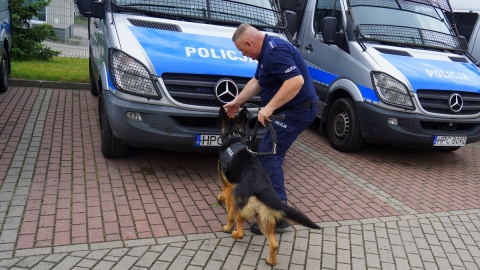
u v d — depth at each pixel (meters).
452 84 6.14
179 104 4.63
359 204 4.85
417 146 6.17
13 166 4.89
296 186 5.21
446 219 4.66
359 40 6.58
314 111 3.90
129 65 4.64
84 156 5.40
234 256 3.53
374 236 4.12
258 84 4.02
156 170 5.17
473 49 9.20
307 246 3.82
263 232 3.35
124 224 3.84
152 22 5.25
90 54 8.42
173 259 3.39
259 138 4.92
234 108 4.06
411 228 4.37
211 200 4.51
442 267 3.70
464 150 7.82
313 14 7.84
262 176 3.39
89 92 9.33
